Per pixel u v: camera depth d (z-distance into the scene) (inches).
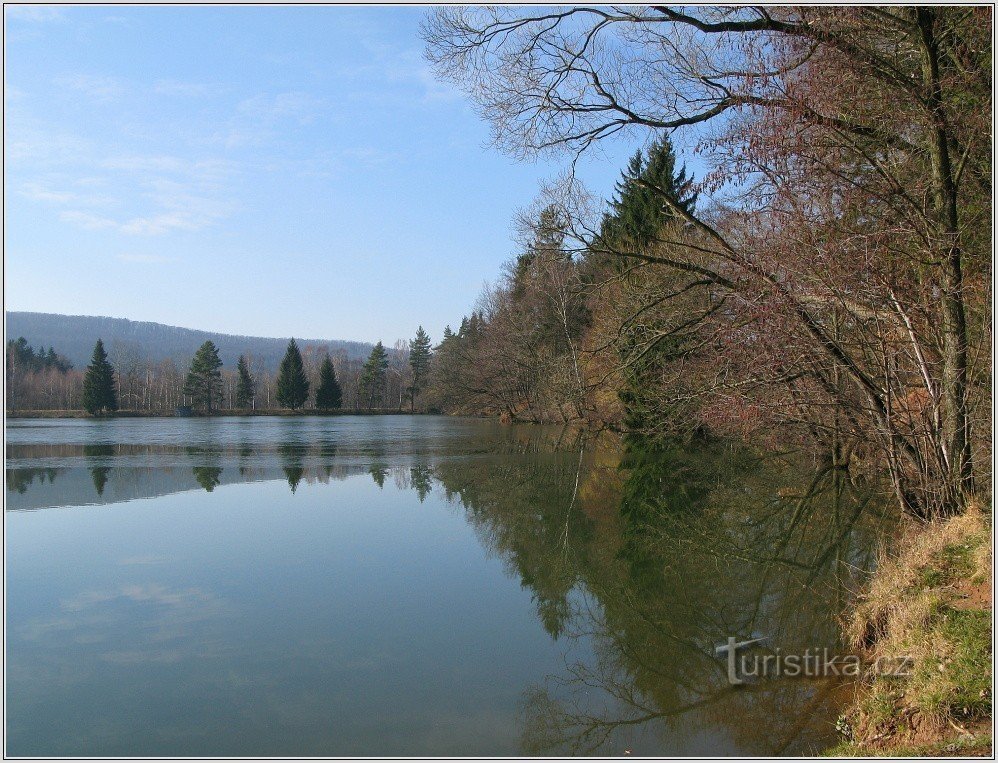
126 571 430.9
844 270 344.5
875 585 294.8
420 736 230.7
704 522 551.8
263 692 263.7
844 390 419.5
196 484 810.2
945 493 345.7
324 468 961.5
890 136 354.0
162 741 229.9
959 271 339.3
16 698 260.4
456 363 2311.8
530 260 549.6
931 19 336.2
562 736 225.9
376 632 325.4
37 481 837.2
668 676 271.0
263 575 420.5
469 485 788.6
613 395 1129.4
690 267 445.7
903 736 193.2
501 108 448.8
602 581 402.3
